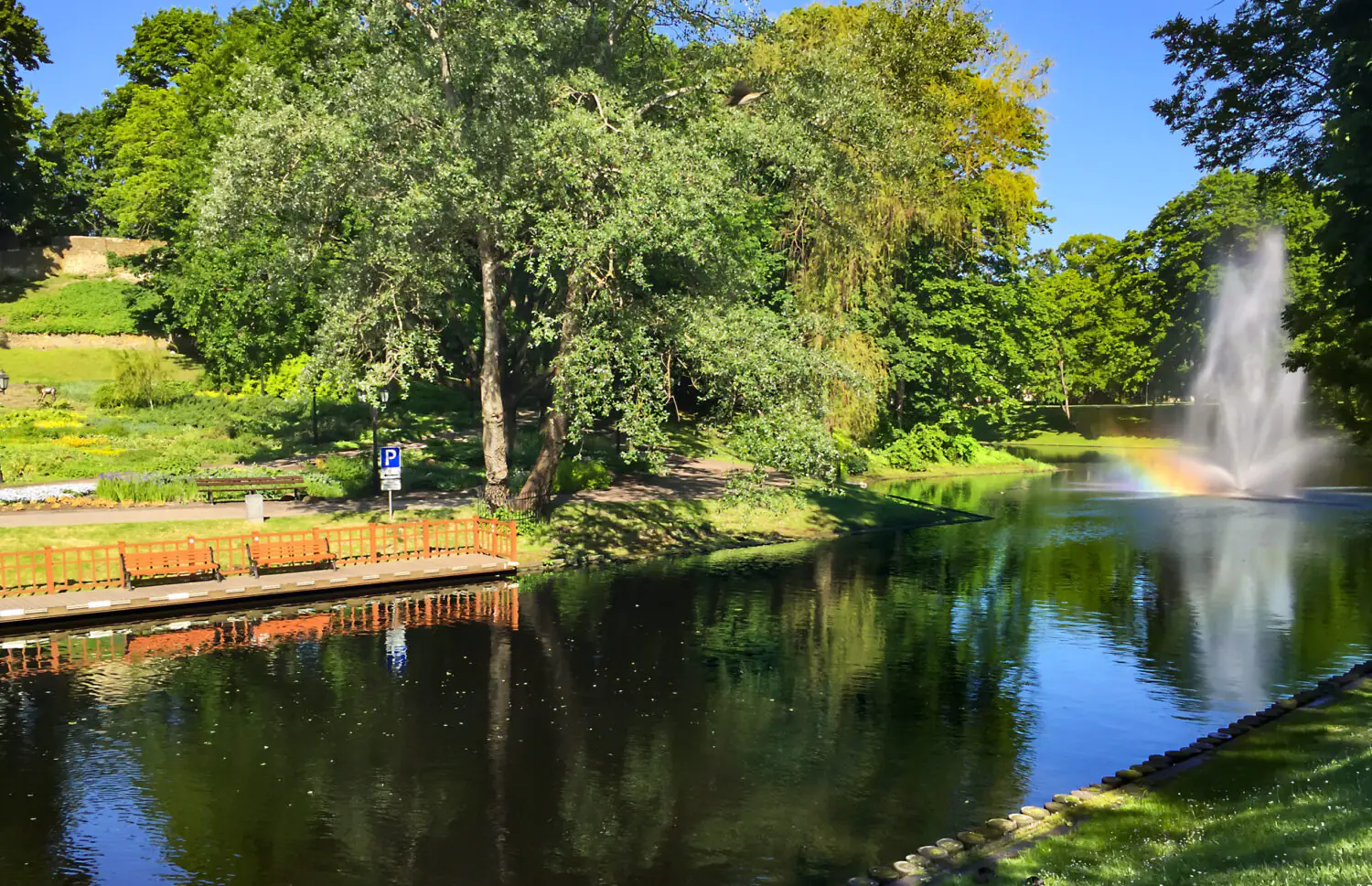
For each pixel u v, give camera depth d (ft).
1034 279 271.08
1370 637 70.28
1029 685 59.88
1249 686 59.26
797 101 97.50
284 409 176.04
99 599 74.84
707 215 85.61
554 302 108.37
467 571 90.79
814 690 58.80
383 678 60.49
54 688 58.34
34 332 215.10
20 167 250.37
